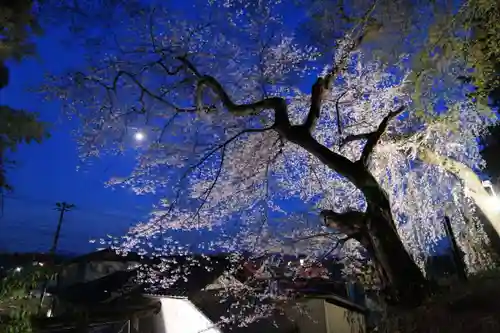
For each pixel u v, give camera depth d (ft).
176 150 29.86
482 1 19.86
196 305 41.96
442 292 18.54
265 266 41.22
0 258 30.19
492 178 43.50
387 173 34.71
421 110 24.04
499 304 13.33
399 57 24.84
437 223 36.17
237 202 33.35
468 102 25.34
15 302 21.75
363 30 25.43
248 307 42.78
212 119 29.30
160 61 25.59
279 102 23.95
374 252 22.03
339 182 36.24
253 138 31.40
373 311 45.55
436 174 36.32
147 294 41.83
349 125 33.35
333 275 52.08
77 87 24.85
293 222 36.86
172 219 31.37
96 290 41.88
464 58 21.89
